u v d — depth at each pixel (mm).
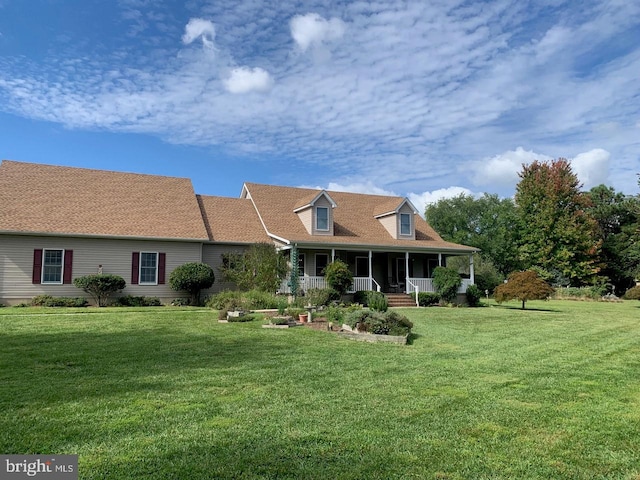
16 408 5098
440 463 3848
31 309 16375
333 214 26547
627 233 42094
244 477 3500
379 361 8273
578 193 42156
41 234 18047
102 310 16359
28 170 20984
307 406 5395
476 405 5555
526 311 20703
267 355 8656
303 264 23719
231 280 20969
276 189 27547
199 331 11594
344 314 13375
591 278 40469
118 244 19641
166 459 3809
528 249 43094
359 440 4328
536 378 7059
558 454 4094
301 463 3779
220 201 25922
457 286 23328
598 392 6254
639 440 4457
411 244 24344
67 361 7738
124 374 6867
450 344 10562
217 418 4895
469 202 58938
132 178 23453
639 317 18375
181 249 20812
